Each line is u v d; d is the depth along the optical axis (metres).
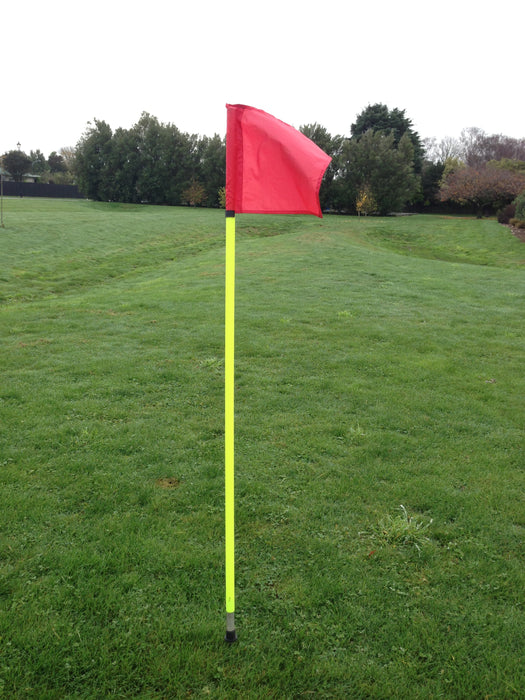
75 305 13.15
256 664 3.06
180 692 2.87
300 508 4.65
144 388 7.38
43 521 4.31
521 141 80.38
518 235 36.38
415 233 39.22
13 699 2.78
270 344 9.79
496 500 4.88
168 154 60.16
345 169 55.97
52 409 6.54
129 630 3.26
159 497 4.71
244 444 5.84
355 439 6.04
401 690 2.93
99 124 62.41
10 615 3.32
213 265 21.33
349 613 3.46
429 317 12.34
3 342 9.62
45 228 31.89
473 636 3.31
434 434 6.27
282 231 39.12
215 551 4.02
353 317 12.01
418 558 4.03
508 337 10.86
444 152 90.81
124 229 35.38
